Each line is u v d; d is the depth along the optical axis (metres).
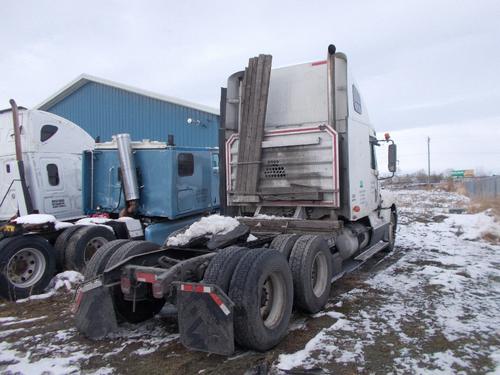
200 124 18.05
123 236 8.35
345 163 6.55
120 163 8.68
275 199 6.75
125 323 5.02
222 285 3.94
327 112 6.76
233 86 7.45
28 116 8.38
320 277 5.50
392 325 4.86
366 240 7.90
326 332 4.65
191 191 9.27
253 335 3.93
